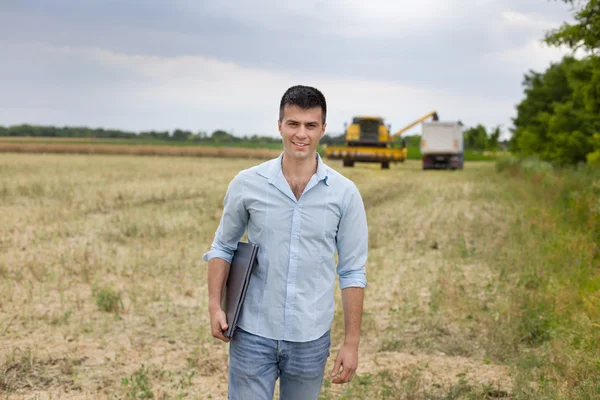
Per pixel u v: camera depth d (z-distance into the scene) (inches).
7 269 354.3
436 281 349.4
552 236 438.6
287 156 118.1
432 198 831.7
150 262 389.4
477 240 492.1
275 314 117.3
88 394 198.2
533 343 249.1
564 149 1115.9
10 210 595.2
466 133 3843.5
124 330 263.3
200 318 283.9
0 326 258.7
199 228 519.8
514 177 1198.3
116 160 1772.9
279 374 124.3
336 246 124.1
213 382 212.1
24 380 206.7
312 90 116.6
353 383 207.3
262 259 118.3
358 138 1638.8
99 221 544.7
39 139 4306.1
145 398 195.9
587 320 238.1
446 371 222.7
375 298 323.9
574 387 193.6
